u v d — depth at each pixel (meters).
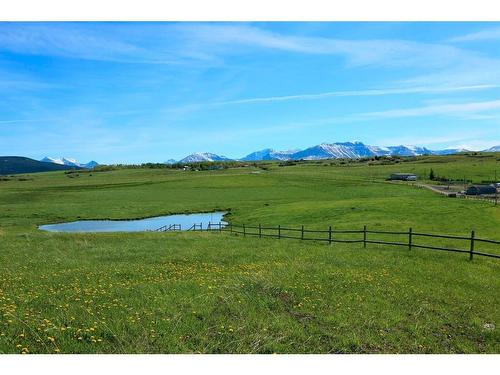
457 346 11.74
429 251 27.69
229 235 43.19
